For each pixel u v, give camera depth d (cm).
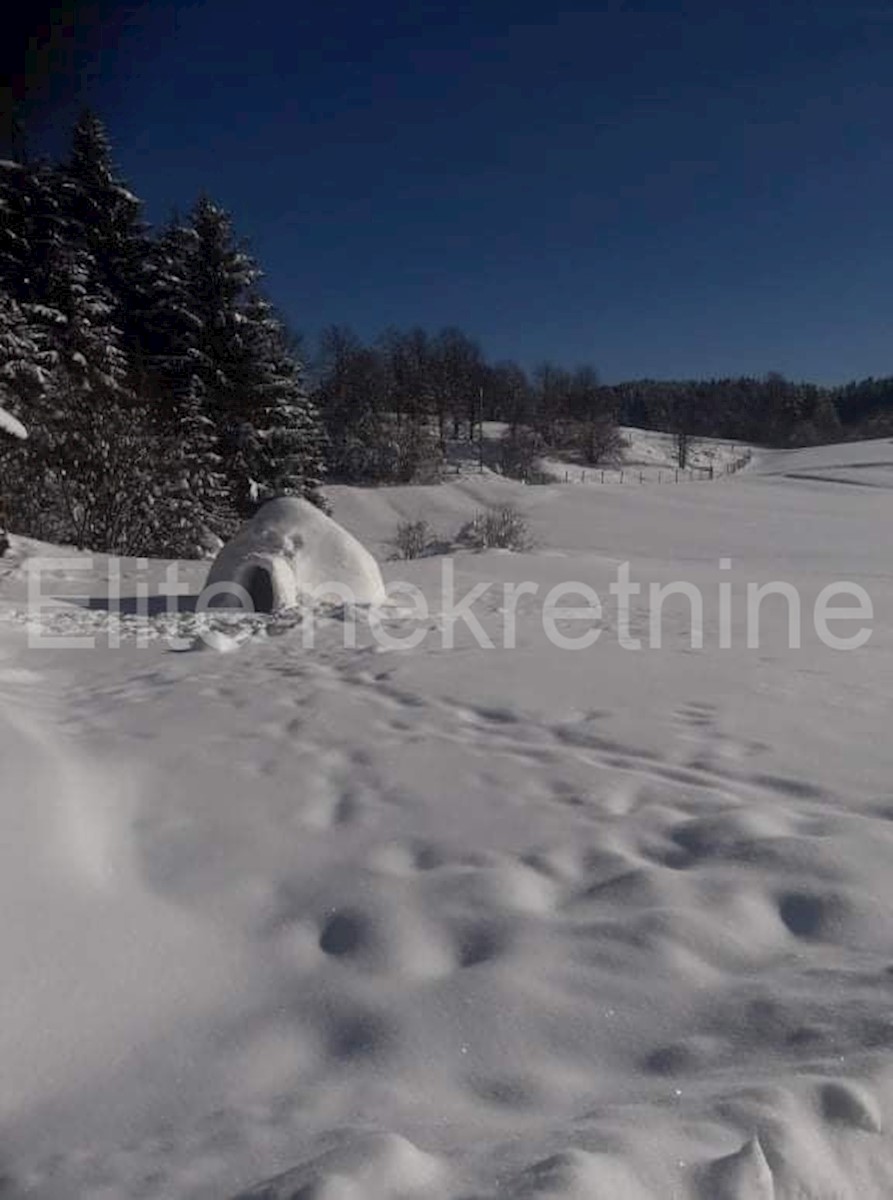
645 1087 219
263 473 3078
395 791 420
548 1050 235
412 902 312
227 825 383
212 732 510
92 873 332
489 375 8319
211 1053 240
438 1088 223
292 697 589
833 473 5547
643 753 471
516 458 6669
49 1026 249
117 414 1972
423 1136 200
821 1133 198
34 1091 227
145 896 323
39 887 308
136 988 269
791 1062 223
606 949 277
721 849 346
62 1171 198
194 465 2412
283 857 353
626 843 359
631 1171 180
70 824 360
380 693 598
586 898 313
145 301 3158
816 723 522
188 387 2933
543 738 500
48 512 1888
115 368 2592
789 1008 244
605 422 7969
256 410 3045
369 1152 184
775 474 5712
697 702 573
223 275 3066
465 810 396
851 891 304
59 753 442
